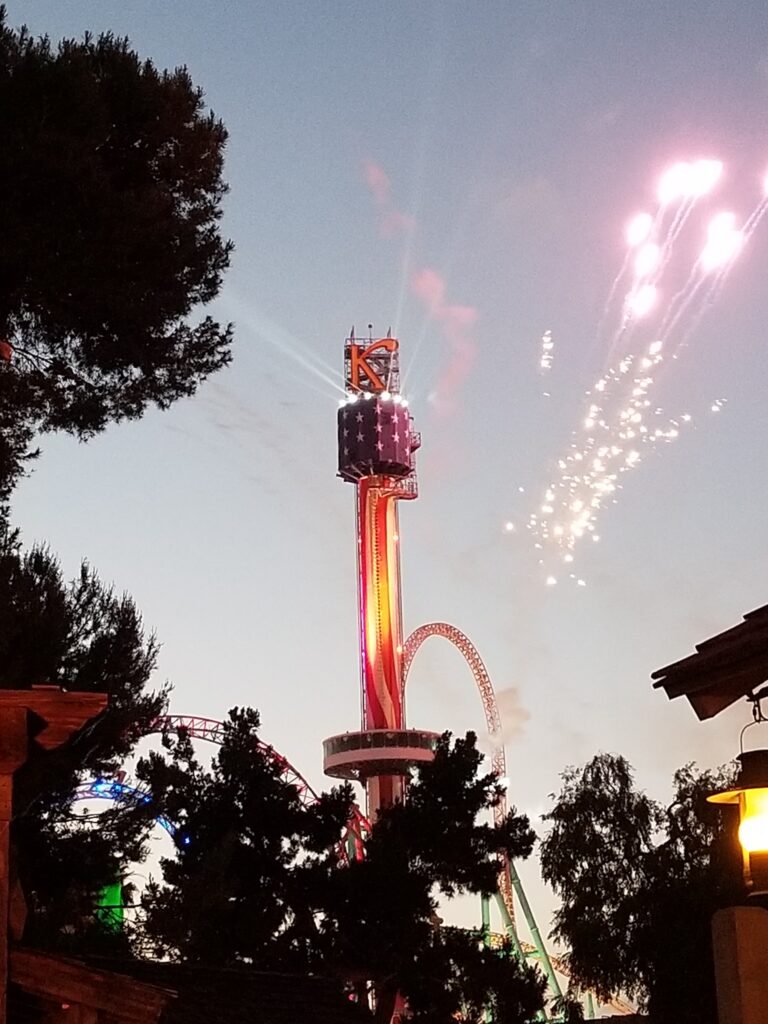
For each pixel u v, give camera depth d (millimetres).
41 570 30406
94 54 27875
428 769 49938
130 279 26297
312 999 24703
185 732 49469
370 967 44719
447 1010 44375
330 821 48594
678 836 47562
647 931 46031
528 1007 45844
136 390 28000
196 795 48500
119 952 37062
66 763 30438
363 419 118688
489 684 114812
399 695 113562
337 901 45312
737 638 8172
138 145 27922
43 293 25516
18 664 28281
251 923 43844
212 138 28875
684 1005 44750
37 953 13453
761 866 7477
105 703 13164
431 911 45875
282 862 47438
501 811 58125
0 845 13062
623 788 49188
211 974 24094
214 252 28281
